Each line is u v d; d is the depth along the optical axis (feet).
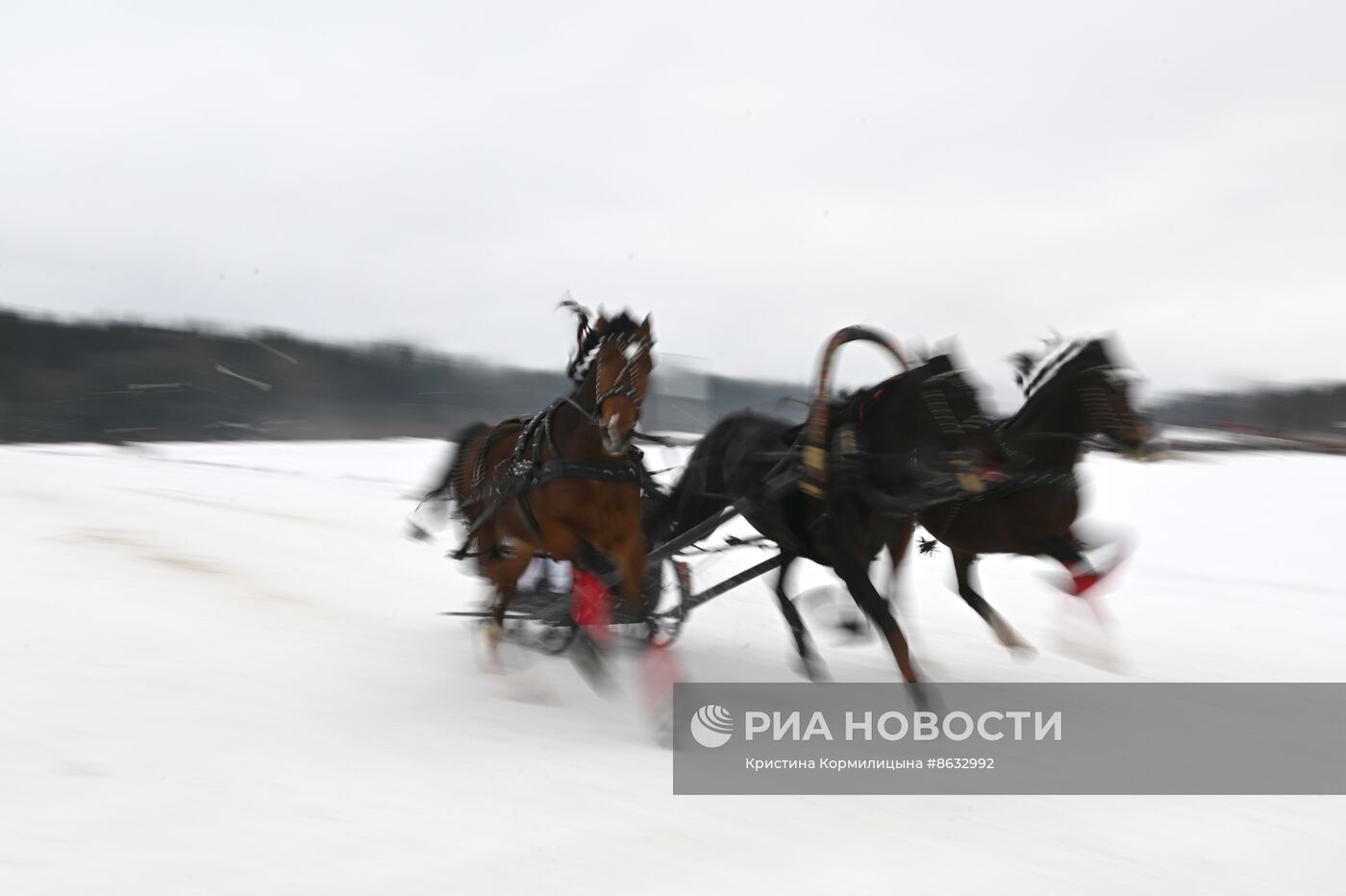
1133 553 48.88
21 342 218.79
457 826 15.11
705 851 14.53
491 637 25.20
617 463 21.70
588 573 21.89
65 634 26.35
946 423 21.81
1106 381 24.47
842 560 22.07
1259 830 15.94
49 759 17.08
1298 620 33.53
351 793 16.25
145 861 13.46
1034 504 24.29
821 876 13.82
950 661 27.81
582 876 13.56
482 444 26.27
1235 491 72.43
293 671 24.12
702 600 25.23
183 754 17.72
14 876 12.88
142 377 214.28
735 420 25.63
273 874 13.26
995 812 16.48
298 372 217.56
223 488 75.20
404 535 52.47
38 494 63.41
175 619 29.01
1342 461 96.27
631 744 19.77
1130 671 26.58
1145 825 16.07
